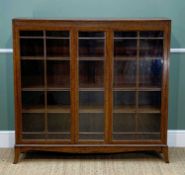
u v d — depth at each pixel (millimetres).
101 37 2668
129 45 2701
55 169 2682
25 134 2799
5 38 3053
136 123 2811
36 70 2738
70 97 2748
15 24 2623
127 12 3035
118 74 2748
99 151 2791
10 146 3191
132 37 2680
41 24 2627
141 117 2807
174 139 3191
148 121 2809
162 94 2736
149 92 2787
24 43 2686
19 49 2666
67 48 2701
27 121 2795
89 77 2738
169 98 3154
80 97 2766
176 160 2877
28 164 2777
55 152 2914
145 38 2682
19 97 2729
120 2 3020
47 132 2799
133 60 2729
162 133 2779
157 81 2766
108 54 2678
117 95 2775
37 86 2762
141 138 2811
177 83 3133
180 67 3111
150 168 2711
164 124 2770
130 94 2781
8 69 3098
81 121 2791
